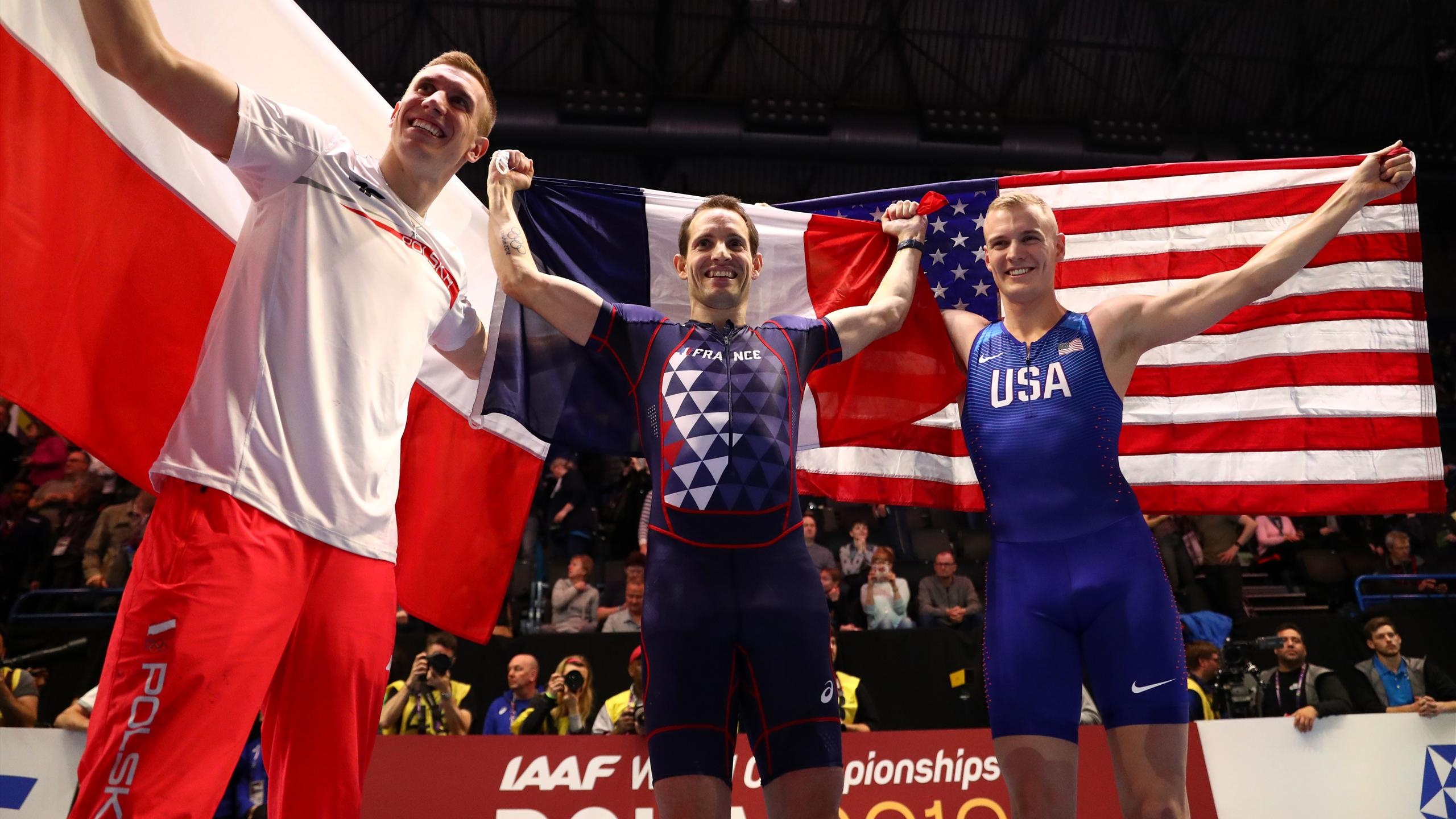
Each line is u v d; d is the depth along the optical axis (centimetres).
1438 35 1814
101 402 255
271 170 252
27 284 235
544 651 710
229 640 211
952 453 408
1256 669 670
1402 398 396
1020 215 337
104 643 717
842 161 1739
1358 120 1912
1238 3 1756
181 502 220
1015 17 1769
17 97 235
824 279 383
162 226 277
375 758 494
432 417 373
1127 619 294
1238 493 396
